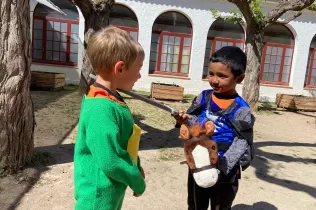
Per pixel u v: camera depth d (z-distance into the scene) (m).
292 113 11.60
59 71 13.45
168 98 11.68
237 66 2.07
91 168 1.60
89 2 8.04
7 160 3.73
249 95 10.80
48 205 3.23
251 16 9.84
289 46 14.45
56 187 3.62
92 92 1.62
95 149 1.47
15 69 3.62
